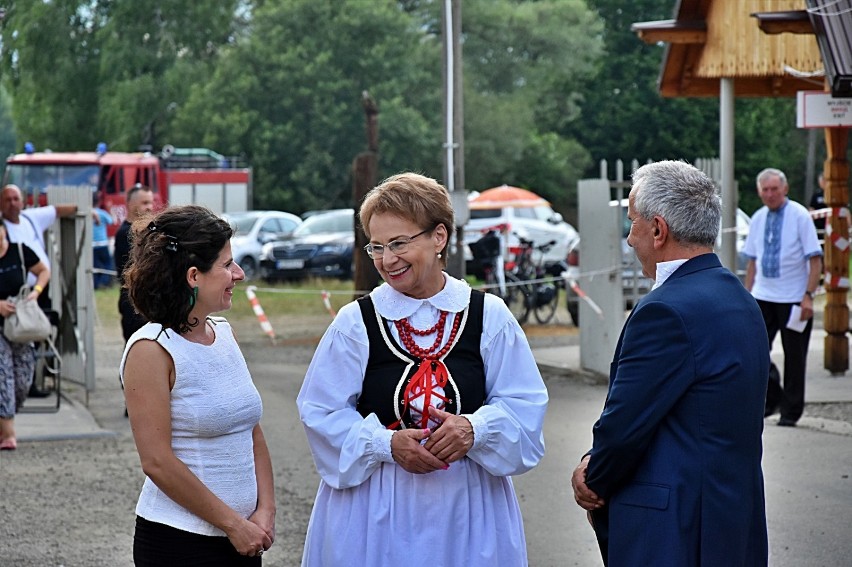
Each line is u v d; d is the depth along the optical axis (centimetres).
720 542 359
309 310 2389
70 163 3409
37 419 1095
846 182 1319
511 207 3234
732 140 1348
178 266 375
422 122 4766
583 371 1420
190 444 379
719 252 1321
